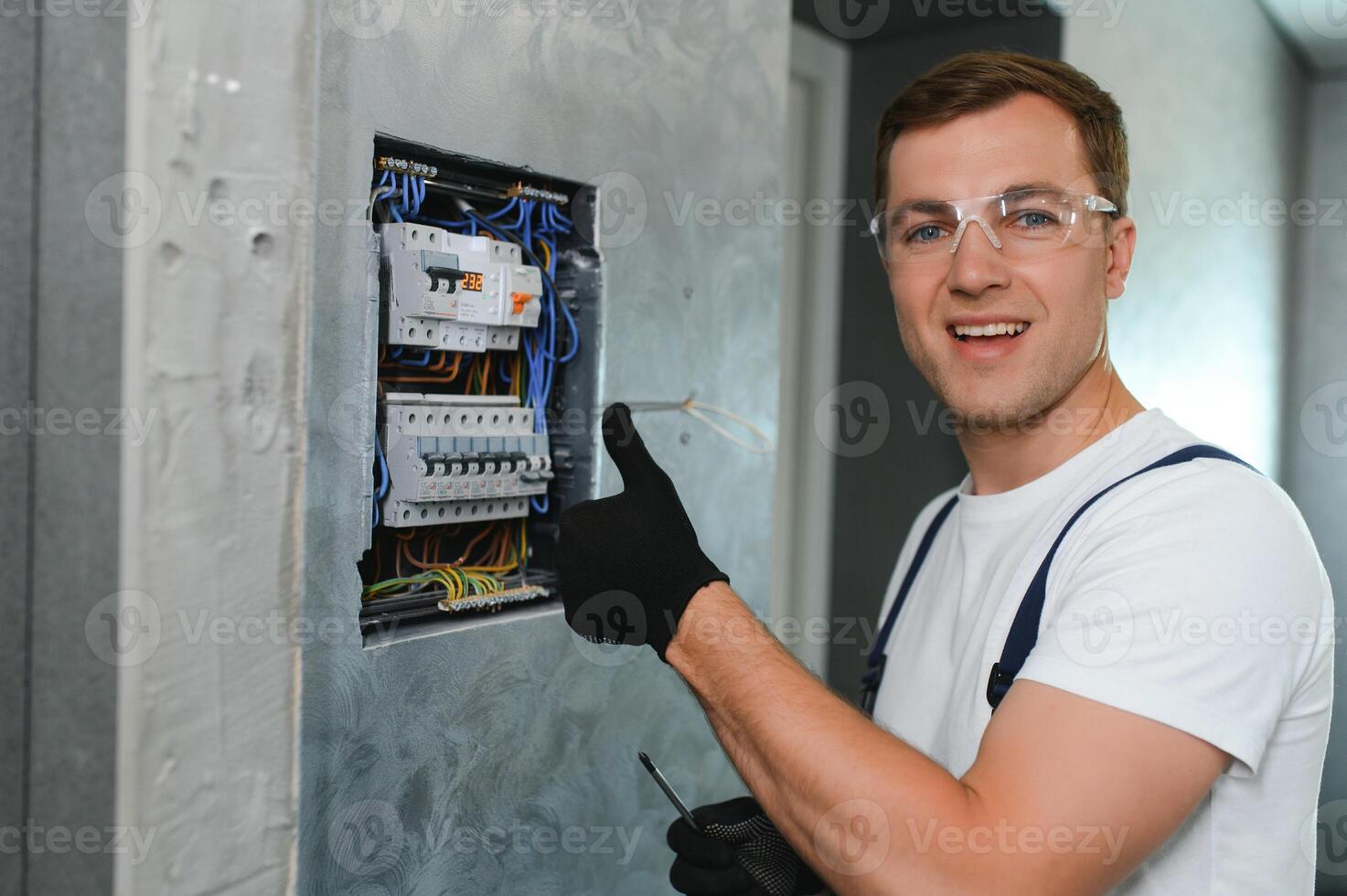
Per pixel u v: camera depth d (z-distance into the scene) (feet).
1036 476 3.08
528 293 3.31
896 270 3.16
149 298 2.08
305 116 2.41
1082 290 2.92
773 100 4.45
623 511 2.68
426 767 3.14
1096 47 7.14
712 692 2.49
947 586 3.32
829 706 2.32
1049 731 2.17
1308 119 10.77
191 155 2.15
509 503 3.47
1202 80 8.49
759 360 4.47
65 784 2.23
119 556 2.09
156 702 2.15
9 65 2.28
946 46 7.56
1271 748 2.51
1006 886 2.03
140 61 2.04
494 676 3.35
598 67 3.56
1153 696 2.15
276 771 2.44
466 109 3.09
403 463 3.08
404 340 3.02
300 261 2.42
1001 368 2.95
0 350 2.31
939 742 3.03
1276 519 2.42
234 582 2.31
